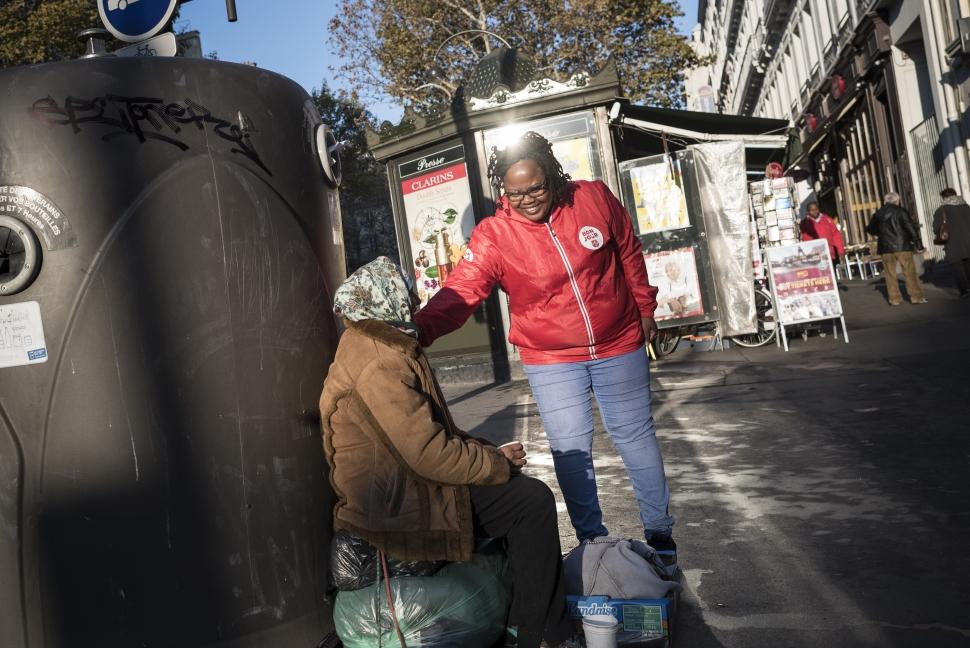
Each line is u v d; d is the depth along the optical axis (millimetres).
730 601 3215
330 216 3033
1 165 2486
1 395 2529
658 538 3619
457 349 10594
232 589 2619
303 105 2961
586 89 9953
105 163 2502
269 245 2746
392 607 2656
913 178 19078
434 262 10664
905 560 3422
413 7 25453
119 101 2529
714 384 8312
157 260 2545
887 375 7605
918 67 19141
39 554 2529
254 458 2672
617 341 3480
